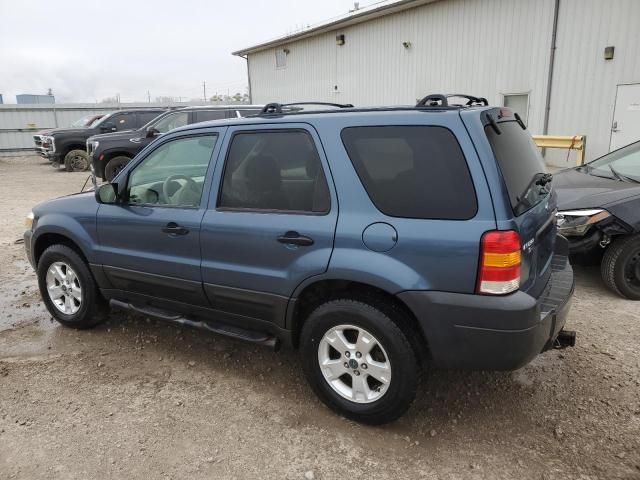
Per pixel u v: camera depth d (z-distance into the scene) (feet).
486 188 8.13
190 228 11.04
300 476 8.45
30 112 82.28
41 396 10.91
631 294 15.11
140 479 8.41
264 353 12.71
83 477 8.46
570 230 15.24
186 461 8.83
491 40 47.24
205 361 12.40
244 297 10.52
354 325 9.33
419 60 54.75
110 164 39.29
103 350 13.06
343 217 9.14
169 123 38.91
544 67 43.55
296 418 10.05
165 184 11.87
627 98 38.91
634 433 9.31
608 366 11.57
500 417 9.93
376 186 8.95
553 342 9.53
